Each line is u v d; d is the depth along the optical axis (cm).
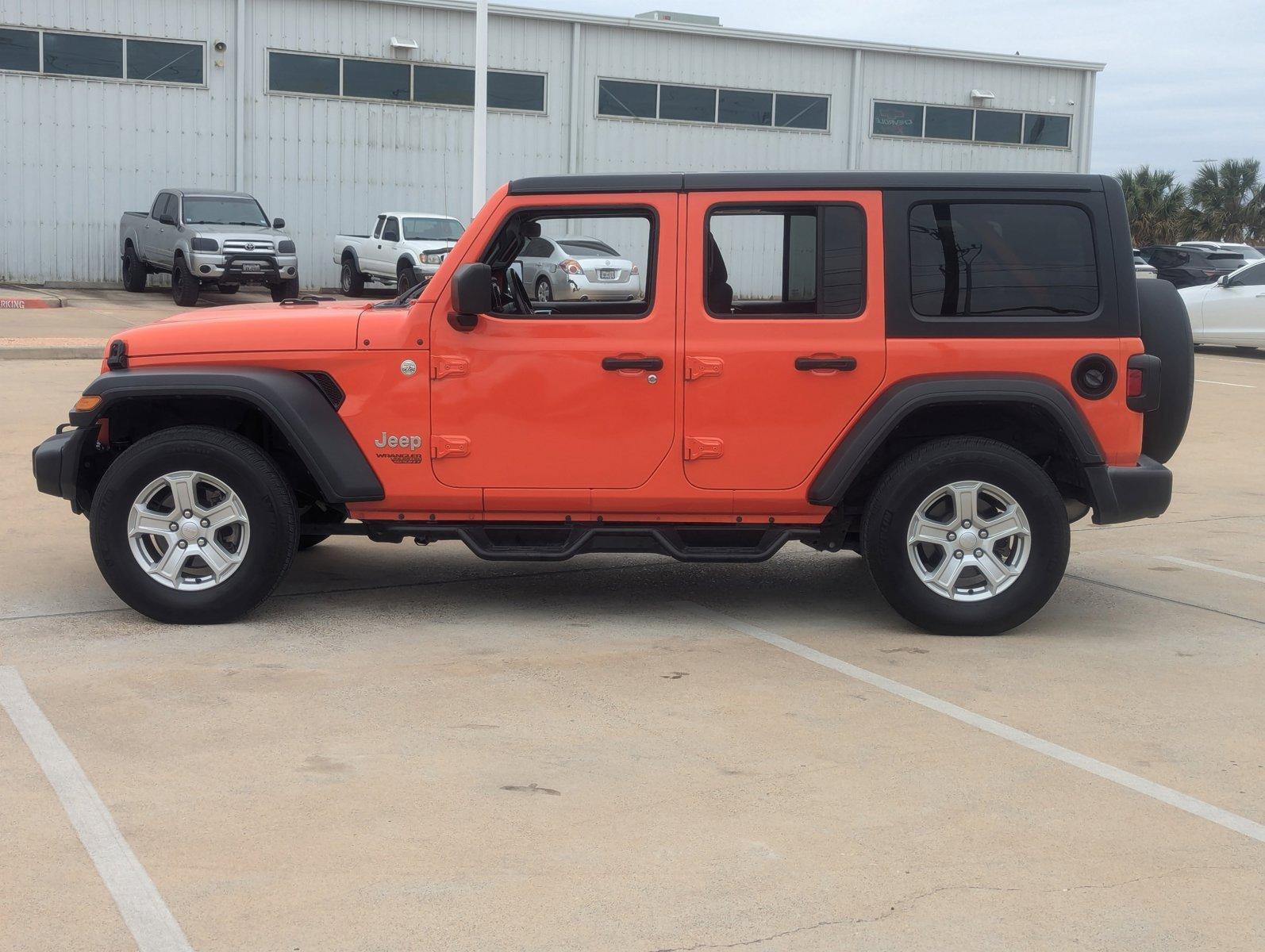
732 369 549
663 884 331
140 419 589
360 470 555
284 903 318
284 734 433
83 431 557
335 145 2912
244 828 360
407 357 552
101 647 530
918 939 305
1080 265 549
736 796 388
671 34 3103
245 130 2842
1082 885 334
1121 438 552
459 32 2962
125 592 556
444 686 487
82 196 2761
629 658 529
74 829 358
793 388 550
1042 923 314
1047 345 547
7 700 462
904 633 573
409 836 356
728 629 575
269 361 554
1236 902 327
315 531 577
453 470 557
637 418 553
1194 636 574
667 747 427
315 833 357
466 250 553
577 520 569
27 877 330
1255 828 371
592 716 456
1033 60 3422
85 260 2786
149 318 2147
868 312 547
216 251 2348
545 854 347
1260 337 1941
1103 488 550
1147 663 532
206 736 430
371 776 398
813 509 564
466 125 3008
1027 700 482
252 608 564
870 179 546
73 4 2683
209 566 564
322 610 596
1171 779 407
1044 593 557
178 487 552
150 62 2756
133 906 315
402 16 2911
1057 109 3494
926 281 548
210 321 566
